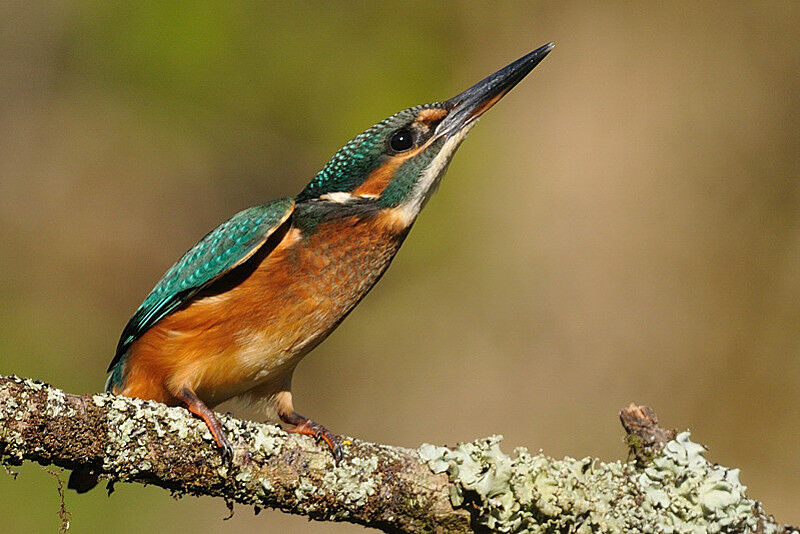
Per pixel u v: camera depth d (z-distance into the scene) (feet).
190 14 43.93
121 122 46.52
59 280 46.26
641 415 20.03
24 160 47.16
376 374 45.42
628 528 18.81
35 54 46.42
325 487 18.63
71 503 36.55
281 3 45.11
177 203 48.29
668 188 47.80
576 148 48.67
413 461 19.02
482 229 46.98
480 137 48.57
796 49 49.47
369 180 22.34
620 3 51.21
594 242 46.93
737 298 45.83
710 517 18.93
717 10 50.70
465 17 48.14
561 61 50.37
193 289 20.58
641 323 45.50
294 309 21.04
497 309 45.70
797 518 40.98
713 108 49.08
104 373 44.29
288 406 22.13
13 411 16.33
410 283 46.52
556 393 44.45
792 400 43.73
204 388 21.31
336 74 45.50
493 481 18.63
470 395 44.21
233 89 44.93
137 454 17.44
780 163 48.14
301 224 21.39
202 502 40.60
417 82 46.01
